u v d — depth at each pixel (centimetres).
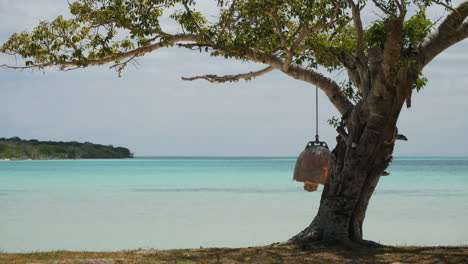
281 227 2089
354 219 1273
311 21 1224
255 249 1228
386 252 1177
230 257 1126
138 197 3428
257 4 1197
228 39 1271
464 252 1174
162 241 1758
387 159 1258
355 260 1086
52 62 1280
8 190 4059
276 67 1357
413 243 1722
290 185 4647
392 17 1120
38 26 1263
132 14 1250
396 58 1135
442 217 2398
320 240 1280
